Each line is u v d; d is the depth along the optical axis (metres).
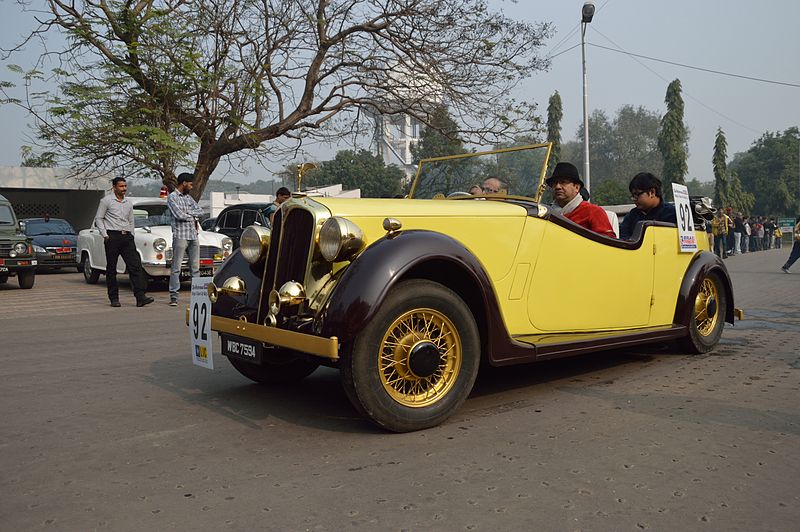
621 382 4.15
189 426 3.32
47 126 13.69
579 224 4.36
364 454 2.86
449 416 3.25
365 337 2.97
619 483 2.50
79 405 3.75
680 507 2.29
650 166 87.62
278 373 4.17
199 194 15.87
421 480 2.55
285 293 3.10
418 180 4.93
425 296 3.11
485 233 3.60
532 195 4.01
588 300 4.13
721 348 5.31
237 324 3.45
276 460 2.80
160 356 5.22
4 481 2.61
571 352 3.77
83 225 25.55
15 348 5.59
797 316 7.12
